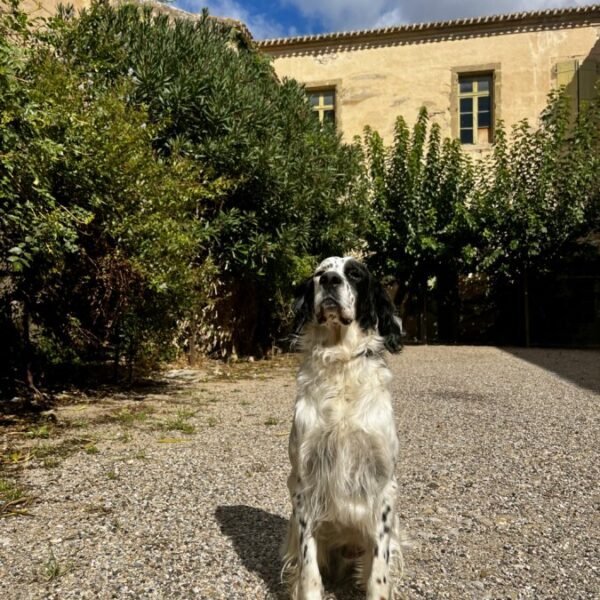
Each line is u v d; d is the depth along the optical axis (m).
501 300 16.50
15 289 6.80
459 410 6.84
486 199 15.52
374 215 15.77
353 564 2.94
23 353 7.44
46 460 4.74
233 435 5.61
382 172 16.36
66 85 6.05
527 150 15.88
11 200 4.91
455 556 3.11
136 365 9.03
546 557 3.09
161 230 6.75
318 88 20.16
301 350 3.01
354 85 19.94
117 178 6.25
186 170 7.88
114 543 3.21
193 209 9.16
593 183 15.20
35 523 3.47
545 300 15.82
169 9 12.91
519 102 19.05
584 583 2.82
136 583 2.79
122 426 5.97
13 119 4.61
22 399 7.07
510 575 2.90
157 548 3.16
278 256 10.50
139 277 6.89
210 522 3.52
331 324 2.81
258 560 3.05
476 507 3.79
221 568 2.95
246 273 10.73
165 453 4.97
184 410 6.80
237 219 9.76
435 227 15.97
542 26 18.88
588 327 15.59
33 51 5.25
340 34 19.73
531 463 4.73
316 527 2.72
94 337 7.52
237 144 9.52
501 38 19.09
